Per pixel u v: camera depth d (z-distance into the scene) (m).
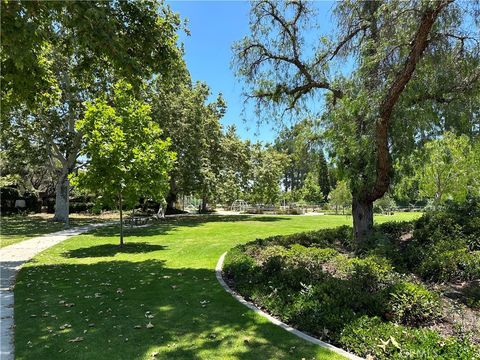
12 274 7.90
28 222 22.53
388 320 4.38
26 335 4.23
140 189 11.73
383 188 8.40
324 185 50.28
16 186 32.00
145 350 3.77
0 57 7.17
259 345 3.85
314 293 4.86
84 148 11.45
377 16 7.25
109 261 9.45
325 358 3.52
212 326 4.43
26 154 22.48
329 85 9.50
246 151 28.83
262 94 10.18
